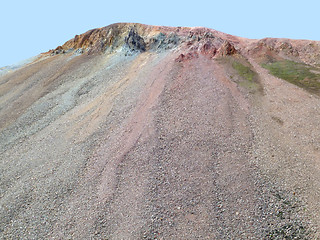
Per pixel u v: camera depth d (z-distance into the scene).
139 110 24.80
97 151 20.97
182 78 28.73
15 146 25.61
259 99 25.44
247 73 29.95
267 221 14.18
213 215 14.61
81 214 15.59
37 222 15.73
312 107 23.55
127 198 16.11
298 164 17.77
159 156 18.98
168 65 31.98
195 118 22.59
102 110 26.94
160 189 16.42
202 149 19.36
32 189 18.50
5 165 22.53
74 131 24.84
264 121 22.30
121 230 14.24
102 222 14.84
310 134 20.42
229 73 29.72
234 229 13.86
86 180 18.20
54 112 30.53
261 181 16.62
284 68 30.91
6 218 16.48
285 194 15.70
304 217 14.25
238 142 19.91
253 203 15.21
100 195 16.64
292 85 27.44
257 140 20.16
